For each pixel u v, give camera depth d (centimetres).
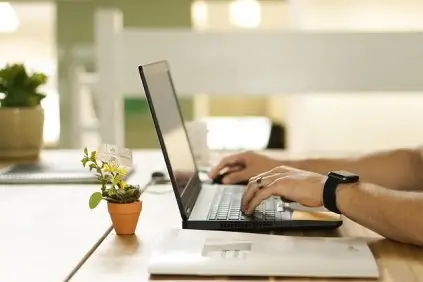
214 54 304
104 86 304
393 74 303
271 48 303
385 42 302
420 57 302
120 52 303
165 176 204
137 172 216
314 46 303
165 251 121
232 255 118
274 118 571
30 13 562
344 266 114
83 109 527
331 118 366
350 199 136
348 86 304
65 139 523
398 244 133
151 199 175
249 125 541
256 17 607
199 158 229
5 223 151
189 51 304
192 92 306
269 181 147
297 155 248
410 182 186
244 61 304
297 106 380
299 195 141
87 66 534
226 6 601
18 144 234
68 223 151
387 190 137
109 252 129
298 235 140
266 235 133
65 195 180
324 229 144
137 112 522
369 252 121
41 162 230
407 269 118
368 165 188
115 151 142
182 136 182
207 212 150
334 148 368
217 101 600
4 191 186
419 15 355
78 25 532
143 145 529
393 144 358
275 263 114
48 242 136
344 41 302
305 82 305
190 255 118
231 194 174
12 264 122
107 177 141
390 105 356
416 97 353
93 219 154
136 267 119
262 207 155
